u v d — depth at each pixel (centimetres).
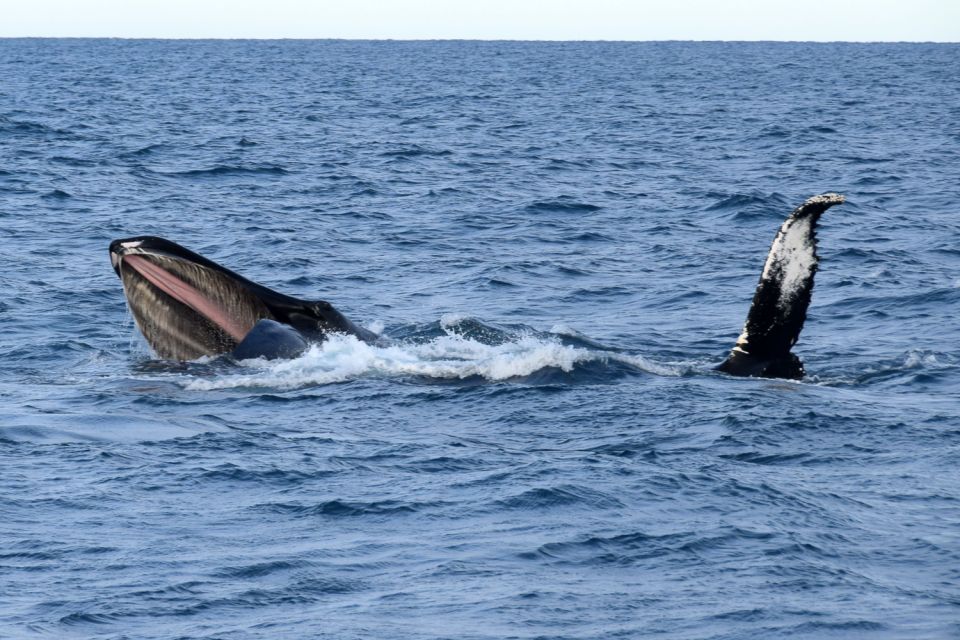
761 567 4250
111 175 18662
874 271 11788
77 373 7544
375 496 4984
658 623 3791
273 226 14388
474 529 4622
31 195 16162
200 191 17450
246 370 7238
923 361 8031
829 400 6694
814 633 3716
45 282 10662
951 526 4700
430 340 8225
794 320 7262
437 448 5734
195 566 4231
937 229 14750
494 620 3794
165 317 7531
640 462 5509
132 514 4759
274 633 3688
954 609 3894
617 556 4356
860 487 5222
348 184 18675
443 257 12625
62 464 5384
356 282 11288
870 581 4134
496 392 6806
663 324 9562
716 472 5362
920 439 5991
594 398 6694
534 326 9362
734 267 12238
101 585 4059
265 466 5375
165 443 5753
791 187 18788
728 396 6731
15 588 4034
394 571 4206
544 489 5025
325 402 6644
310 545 4447
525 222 15238
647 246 13600
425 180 19350
